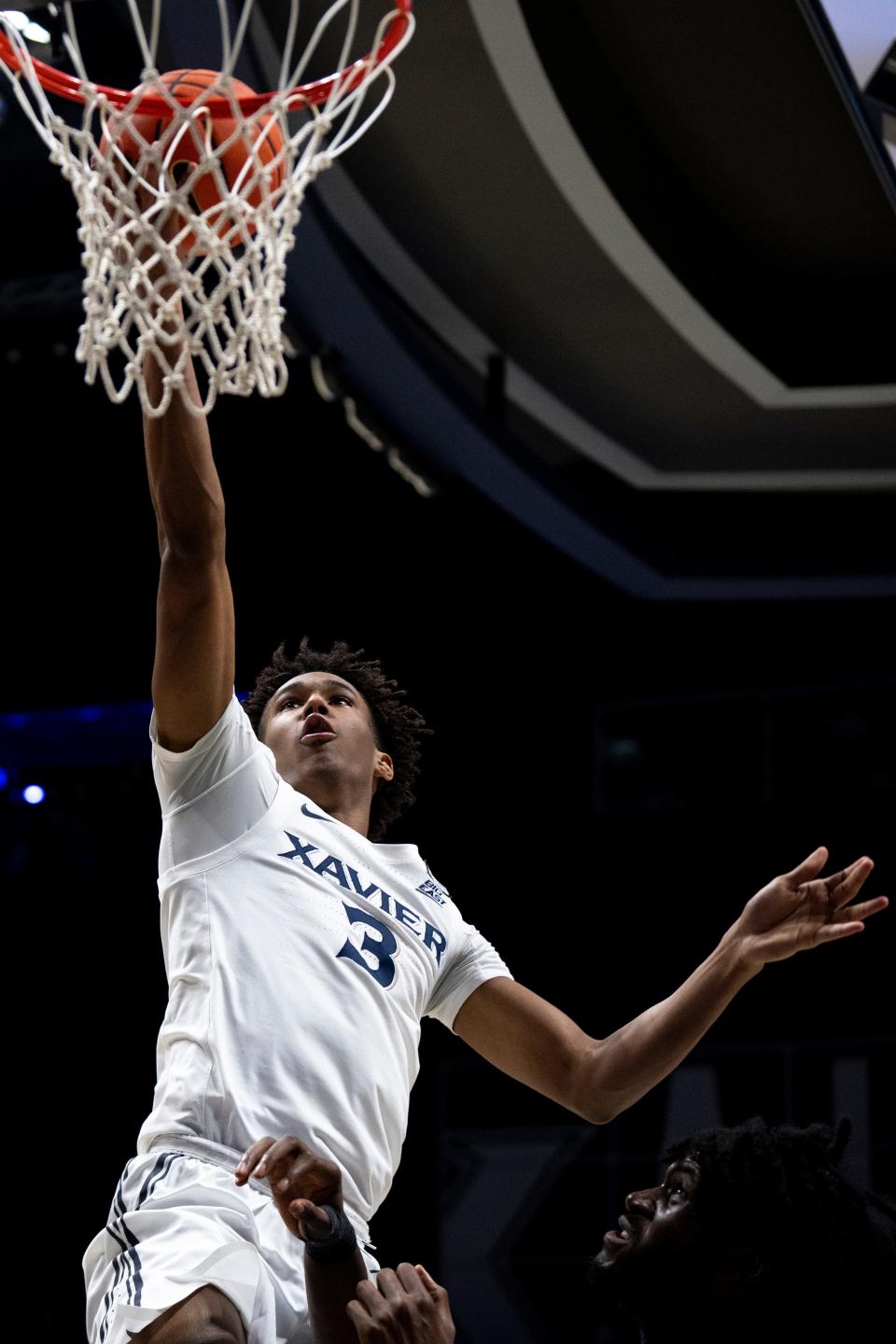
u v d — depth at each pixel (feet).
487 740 37.09
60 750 40.63
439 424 27.76
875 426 30.60
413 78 21.38
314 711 9.30
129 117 8.27
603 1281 6.84
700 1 21.22
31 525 33.86
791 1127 7.06
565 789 37.96
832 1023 33.71
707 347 27.50
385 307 24.84
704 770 38.34
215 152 8.20
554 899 37.24
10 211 29.71
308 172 8.56
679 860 37.01
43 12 13.46
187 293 7.98
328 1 19.16
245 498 32.91
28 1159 36.73
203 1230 6.95
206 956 7.75
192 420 7.75
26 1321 35.37
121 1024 37.60
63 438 32.24
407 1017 8.05
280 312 8.31
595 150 22.67
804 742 38.14
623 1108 8.66
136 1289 6.75
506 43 20.25
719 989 8.06
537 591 35.24
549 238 25.02
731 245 26.48
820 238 26.40
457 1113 34.58
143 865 39.19
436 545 33.09
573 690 38.40
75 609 35.06
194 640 7.65
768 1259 6.61
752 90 22.88
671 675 38.83
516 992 8.83
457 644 35.32
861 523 35.22
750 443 31.60
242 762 8.13
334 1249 6.48
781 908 7.86
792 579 35.35
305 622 34.68
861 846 35.88
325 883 8.11
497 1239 33.53
